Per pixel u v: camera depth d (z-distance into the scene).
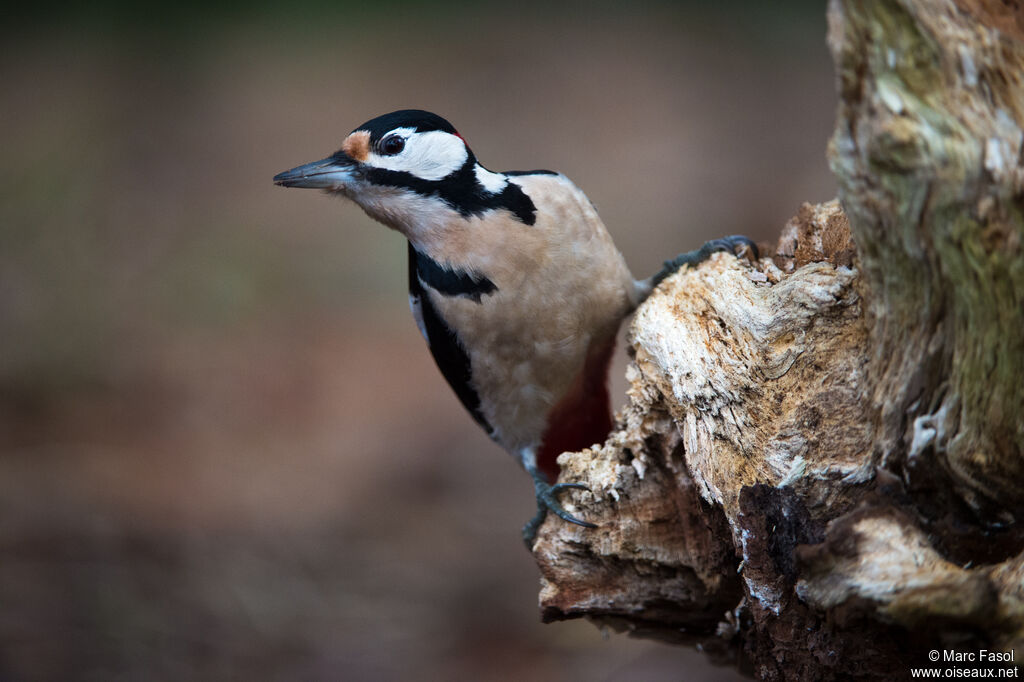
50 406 15.04
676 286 5.64
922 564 4.01
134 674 10.04
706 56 25.55
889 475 4.34
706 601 5.61
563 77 24.78
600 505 5.65
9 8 28.78
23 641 10.23
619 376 13.71
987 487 4.07
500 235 6.61
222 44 27.78
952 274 3.84
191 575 11.42
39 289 17.22
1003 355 3.84
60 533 11.95
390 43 27.50
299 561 11.84
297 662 10.38
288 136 23.08
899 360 4.25
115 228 19.22
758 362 4.82
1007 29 3.70
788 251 5.53
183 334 16.81
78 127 23.00
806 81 23.72
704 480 4.93
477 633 10.81
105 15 28.67
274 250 18.97
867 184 3.90
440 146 6.74
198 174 21.58
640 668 9.88
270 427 14.62
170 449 14.05
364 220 19.83
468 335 6.96
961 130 3.65
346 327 17.08
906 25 3.64
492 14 29.39
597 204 19.00
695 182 19.44
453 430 14.50
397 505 12.98
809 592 4.22
